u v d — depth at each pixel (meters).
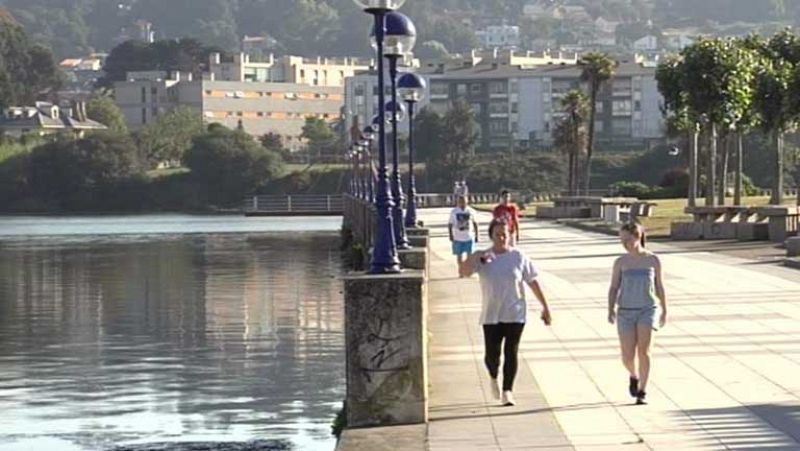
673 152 156.00
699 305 36.16
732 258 54.78
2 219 178.75
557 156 195.25
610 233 81.25
